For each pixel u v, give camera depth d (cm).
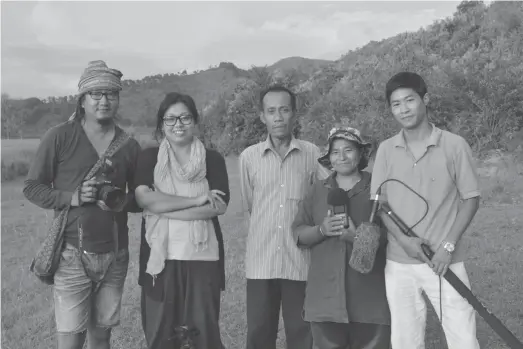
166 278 369
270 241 406
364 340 374
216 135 2083
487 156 1866
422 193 347
